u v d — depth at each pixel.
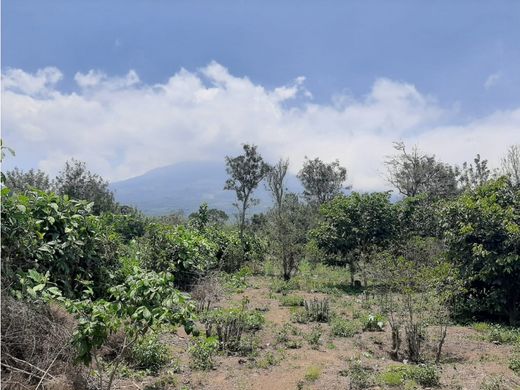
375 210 17.00
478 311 10.82
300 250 17.95
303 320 10.48
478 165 28.30
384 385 6.27
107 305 4.71
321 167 36.06
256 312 10.55
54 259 7.02
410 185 27.89
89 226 8.10
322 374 6.77
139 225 21.61
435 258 11.83
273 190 20.34
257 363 7.24
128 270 8.23
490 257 10.20
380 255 12.09
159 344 7.23
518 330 9.50
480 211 10.69
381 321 9.88
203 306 10.95
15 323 5.20
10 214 6.25
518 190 11.93
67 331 5.46
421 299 10.68
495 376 6.57
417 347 7.68
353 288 16.12
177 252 13.34
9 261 6.10
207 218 23.11
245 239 23.78
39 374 5.07
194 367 6.92
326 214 17.91
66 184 26.97
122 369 6.25
